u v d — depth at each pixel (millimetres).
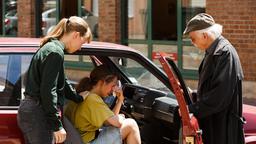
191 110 5895
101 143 6082
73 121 6145
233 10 14859
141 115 7098
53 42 5500
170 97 6895
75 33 5602
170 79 5699
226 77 5785
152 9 17391
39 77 5438
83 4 19391
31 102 5434
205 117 6008
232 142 6020
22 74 5820
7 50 5836
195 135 5730
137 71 6938
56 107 5383
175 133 6648
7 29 22234
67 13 20109
